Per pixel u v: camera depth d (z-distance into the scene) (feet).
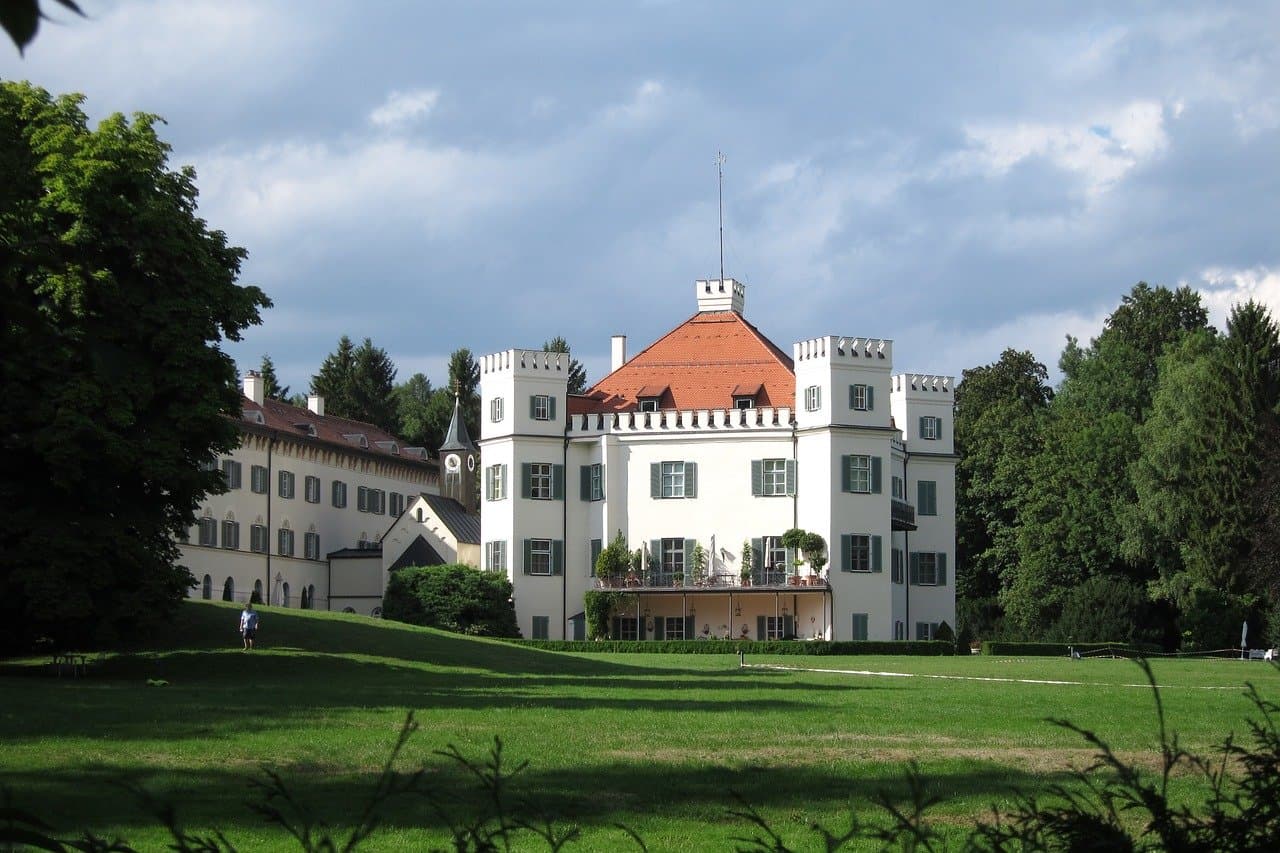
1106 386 395.96
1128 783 24.56
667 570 310.45
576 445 317.42
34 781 68.18
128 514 171.73
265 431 347.77
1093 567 338.13
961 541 392.68
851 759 82.02
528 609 311.88
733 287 343.05
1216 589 309.01
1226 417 315.17
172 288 171.83
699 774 74.49
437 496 378.94
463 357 563.07
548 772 74.79
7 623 171.01
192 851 22.12
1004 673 193.06
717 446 311.27
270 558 351.05
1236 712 117.19
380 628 218.38
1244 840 23.47
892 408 340.39
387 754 80.69
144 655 169.27
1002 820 58.54
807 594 303.48
